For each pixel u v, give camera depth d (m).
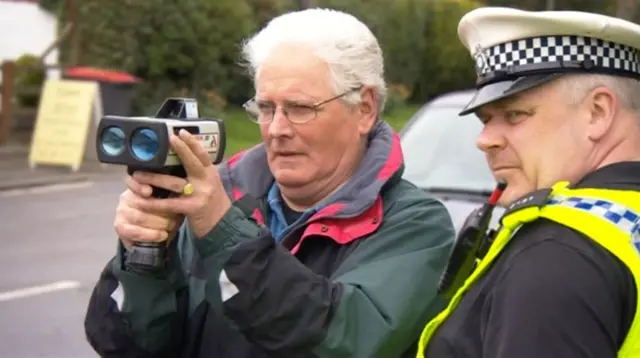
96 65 16.67
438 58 24.84
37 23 17.53
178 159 1.64
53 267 7.05
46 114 12.85
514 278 1.35
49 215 9.38
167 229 1.71
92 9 16.72
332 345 1.71
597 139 1.45
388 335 1.78
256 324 1.69
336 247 1.95
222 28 18.48
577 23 1.43
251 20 19.30
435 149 4.92
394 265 1.87
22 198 10.52
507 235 1.45
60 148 12.69
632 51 1.47
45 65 15.14
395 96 20.48
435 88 25.30
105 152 1.62
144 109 17.11
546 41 1.46
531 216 1.40
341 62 1.91
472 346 1.43
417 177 4.74
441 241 1.94
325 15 1.97
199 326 2.00
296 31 1.92
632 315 1.31
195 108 1.78
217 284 1.69
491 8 1.55
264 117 1.99
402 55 24.03
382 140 2.04
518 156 1.50
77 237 8.25
